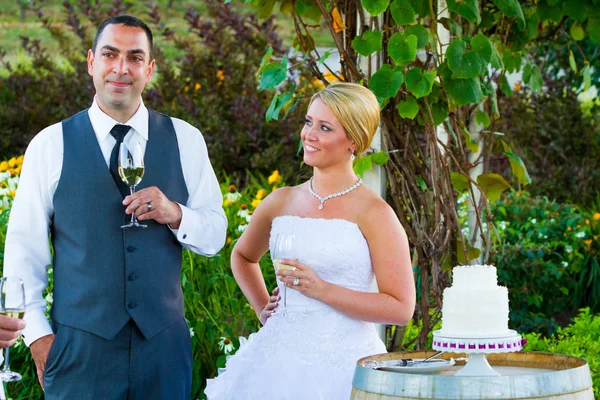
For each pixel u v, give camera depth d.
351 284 3.17
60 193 3.32
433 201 4.06
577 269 6.46
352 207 3.21
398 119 3.92
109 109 3.40
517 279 6.23
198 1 12.21
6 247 3.34
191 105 7.86
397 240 3.15
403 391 2.44
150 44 3.44
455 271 2.66
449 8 3.73
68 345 3.27
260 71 4.06
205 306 4.82
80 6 9.06
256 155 7.63
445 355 2.89
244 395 3.14
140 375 3.29
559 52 8.34
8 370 2.86
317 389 3.04
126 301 3.28
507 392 2.37
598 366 4.38
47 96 8.38
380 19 3.91
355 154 3.26
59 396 3.29
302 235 3.20
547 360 2.76
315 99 3.21
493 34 4.44
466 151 4.33
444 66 3.75
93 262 3.28
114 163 3.37
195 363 4.55
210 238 3.49
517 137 8.50
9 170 5.68
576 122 8.59
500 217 6.96
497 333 2.56
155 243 3.38
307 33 4.05
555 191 8.30
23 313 2.91
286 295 3.23
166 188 3.45
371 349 3.16
